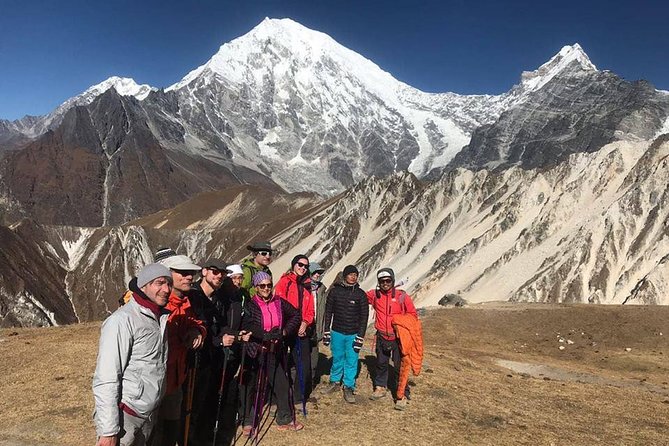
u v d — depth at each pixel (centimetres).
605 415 1309
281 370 1030
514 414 1240
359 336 1211
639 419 1287
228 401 1041
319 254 13025
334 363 1252
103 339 639
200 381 932
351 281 1218
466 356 2400
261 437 996
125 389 654
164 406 792
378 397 1249
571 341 3017
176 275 786
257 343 1002
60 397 1226
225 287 959
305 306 1110
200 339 805
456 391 1395
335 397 1249
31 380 1370
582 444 1062
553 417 1250
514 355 2656
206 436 955
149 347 670
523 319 3412
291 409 1050
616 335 3069
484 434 1080
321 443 979
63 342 1848
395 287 1252
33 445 973
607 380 2108
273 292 1107
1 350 1714
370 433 1038
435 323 3325
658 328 3103
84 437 1008
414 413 1173
